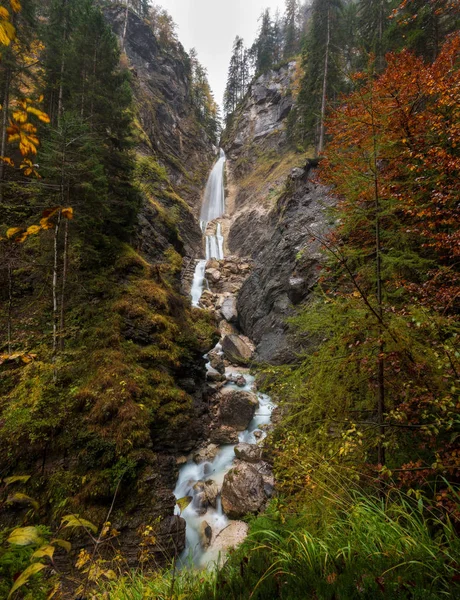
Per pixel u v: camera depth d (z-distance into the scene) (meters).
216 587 2.26
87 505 5.68
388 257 3.45
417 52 11.66
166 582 2.91
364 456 3.60
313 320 3.99
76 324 9.21
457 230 3.85
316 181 9.59
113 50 14.55
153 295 11.29
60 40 14.94
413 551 2.14
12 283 9.68
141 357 9.02
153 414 7.73
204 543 6.16
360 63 15.02
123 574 5.06
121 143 14.07
